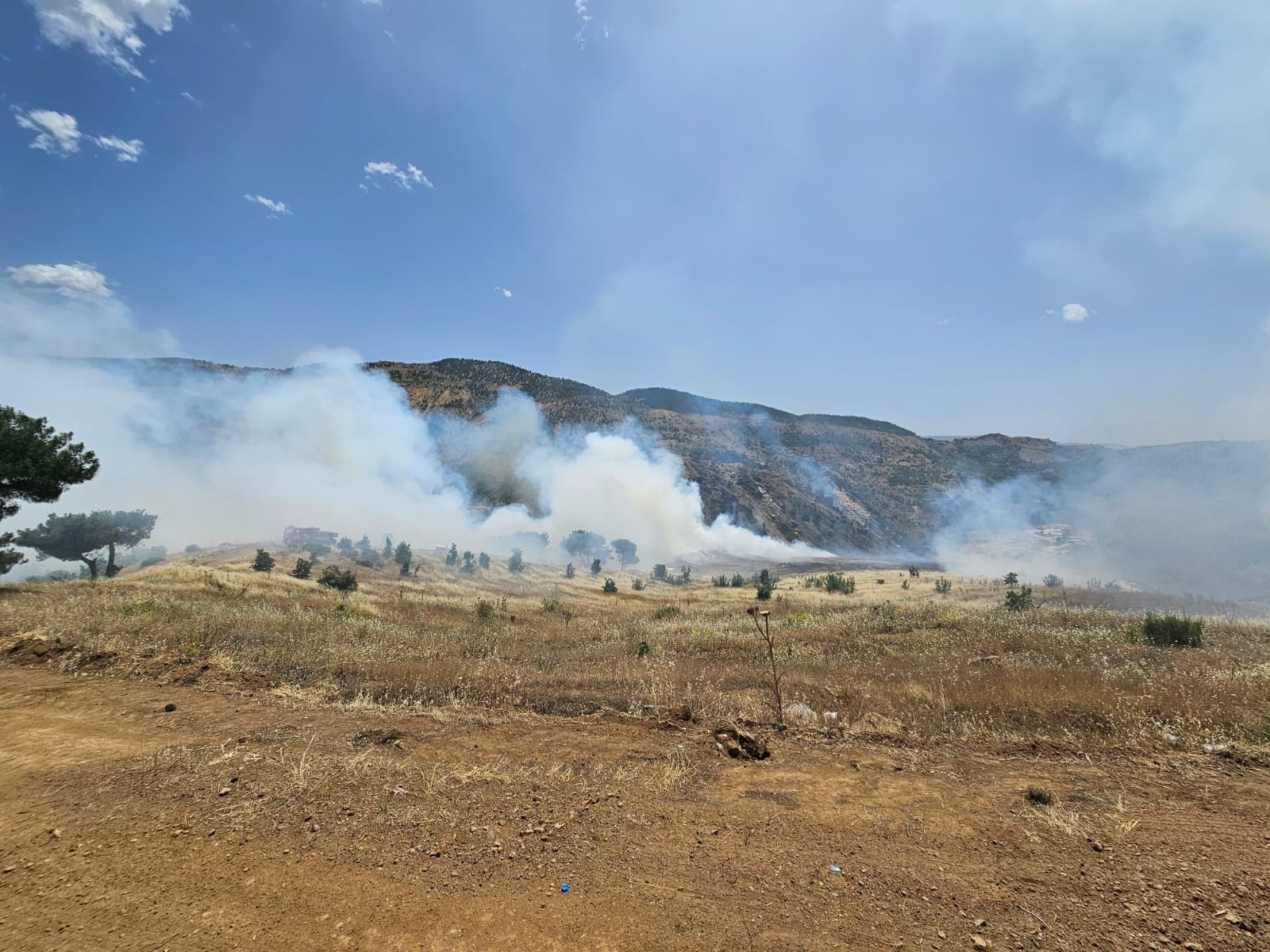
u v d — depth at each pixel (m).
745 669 10.22
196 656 8.64
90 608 12.20
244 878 3.23
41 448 19.97
